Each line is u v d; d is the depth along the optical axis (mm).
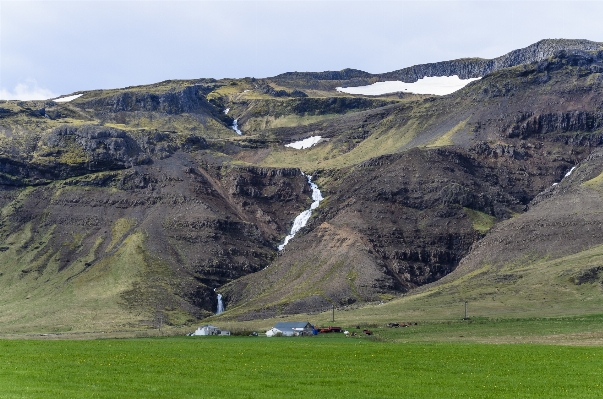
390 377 145375
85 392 124812
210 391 127500
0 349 182250
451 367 160250
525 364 165750
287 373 147875
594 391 133750
